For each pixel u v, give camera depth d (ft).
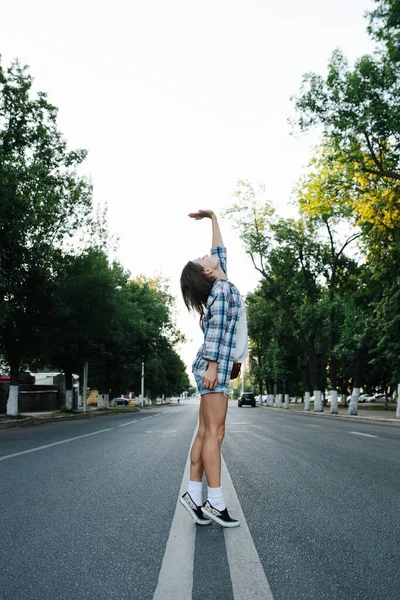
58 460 25.95
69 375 115.55
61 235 93.35
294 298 147.84
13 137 70.38
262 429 51.42
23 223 68.49
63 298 92.12
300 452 28.84
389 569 9.43
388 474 20.39
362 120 72.23
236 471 21.35
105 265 100.48
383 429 55.42
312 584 8.69
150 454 28.37
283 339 173.27
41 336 89.51
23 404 138.72
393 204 79.97
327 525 12.50
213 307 12.46
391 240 82.07
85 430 53.47
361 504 14.83
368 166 81.05
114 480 19.38
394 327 80.23
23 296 81.97
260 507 14.48
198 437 12.89
